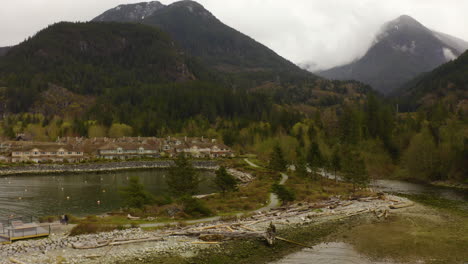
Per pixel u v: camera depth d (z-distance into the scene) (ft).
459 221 184.44
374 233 162.20
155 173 456.04
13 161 479.41
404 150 451.53
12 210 225.97
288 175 397.19
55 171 444.96
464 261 127.44
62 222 173.88
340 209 211.82
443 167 355.15
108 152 574.15
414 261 127.65
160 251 131.95
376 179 388.37
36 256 123.54
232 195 261.44
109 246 136.05
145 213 197.16
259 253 133.18
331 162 378.32
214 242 142.72
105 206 240.73
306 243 146.72
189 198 196.03
